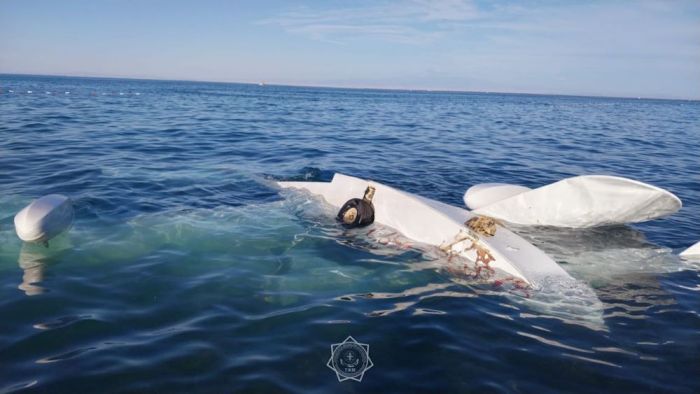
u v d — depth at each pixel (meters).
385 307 4.48
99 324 3.95
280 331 3.96
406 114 35.09
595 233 6.96
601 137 21.75
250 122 22.28
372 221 6.70
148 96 49.50
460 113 39.44
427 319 4.26
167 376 3.28
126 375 3.27
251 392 3.15
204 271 5.11
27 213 5.59
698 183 11.22
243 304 4.42
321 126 22.02
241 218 6.88
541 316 4.41
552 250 6.21
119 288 4.64
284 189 8.42
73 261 5.22
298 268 5.29
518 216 7.17
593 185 6.61
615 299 4.89
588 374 3.52
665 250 6.36
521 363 3.62
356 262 5.51
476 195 7.77
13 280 4.73
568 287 5.03
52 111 22.59
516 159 13.96
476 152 15.05
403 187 9.73
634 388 3.37
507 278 5.13
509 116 37.47
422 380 3.35
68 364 3.37
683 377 3.52
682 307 4.73
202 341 3.75
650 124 32.94
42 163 10.12
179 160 11.32
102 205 7.23
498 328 4.15
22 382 3.15
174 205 7.45
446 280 5.12
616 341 4.02
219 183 9.03
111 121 19.25
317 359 3.56
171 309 4.27
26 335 3.74
